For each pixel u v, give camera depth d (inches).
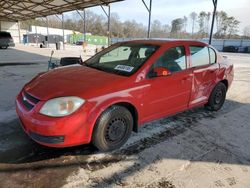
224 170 110.0
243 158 121.7
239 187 98.4
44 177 98.3
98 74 127.3
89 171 104.0
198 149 128.2
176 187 96.3
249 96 253.6
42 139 104.0
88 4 733.9
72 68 143.8
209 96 181.0
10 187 91.0
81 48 1154.7
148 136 140.2
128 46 154.3
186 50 153.9
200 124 163.5
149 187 95.5
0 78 292.5
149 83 127.3
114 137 119.6
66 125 101.1
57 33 2541.8
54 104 102.1
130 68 129.3
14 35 1444.4
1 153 114.3
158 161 114.3
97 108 107.6
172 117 174.1
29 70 375.6
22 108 113.0
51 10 956.6
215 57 181.8
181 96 150.3
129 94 118.3
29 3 826.8
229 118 178.9
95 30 2812.5
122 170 105.8
